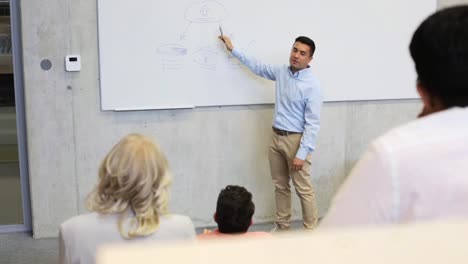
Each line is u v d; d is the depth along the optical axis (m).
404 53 4.25
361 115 4.29
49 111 3.76
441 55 0.85
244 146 4.11
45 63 3.69
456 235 0.50
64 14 3.65
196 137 4.02
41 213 3.89
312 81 3.66
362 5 4.11
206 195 4.11
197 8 3.82
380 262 0.47
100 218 1.54
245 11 3.91
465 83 0.84
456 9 0.88
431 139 0.79
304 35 4.04
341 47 4.12
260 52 3.98
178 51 3.85
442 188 0.76
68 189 3.89
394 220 0.77
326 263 0.46
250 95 4.03
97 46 3.74
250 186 4.17
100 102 3.82
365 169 0.80
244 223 2.17
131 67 3.80
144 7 3.74
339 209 0.82
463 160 0.77
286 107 3.74
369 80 4.23
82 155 3.87
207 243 0.46
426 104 0.92
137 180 1.52
